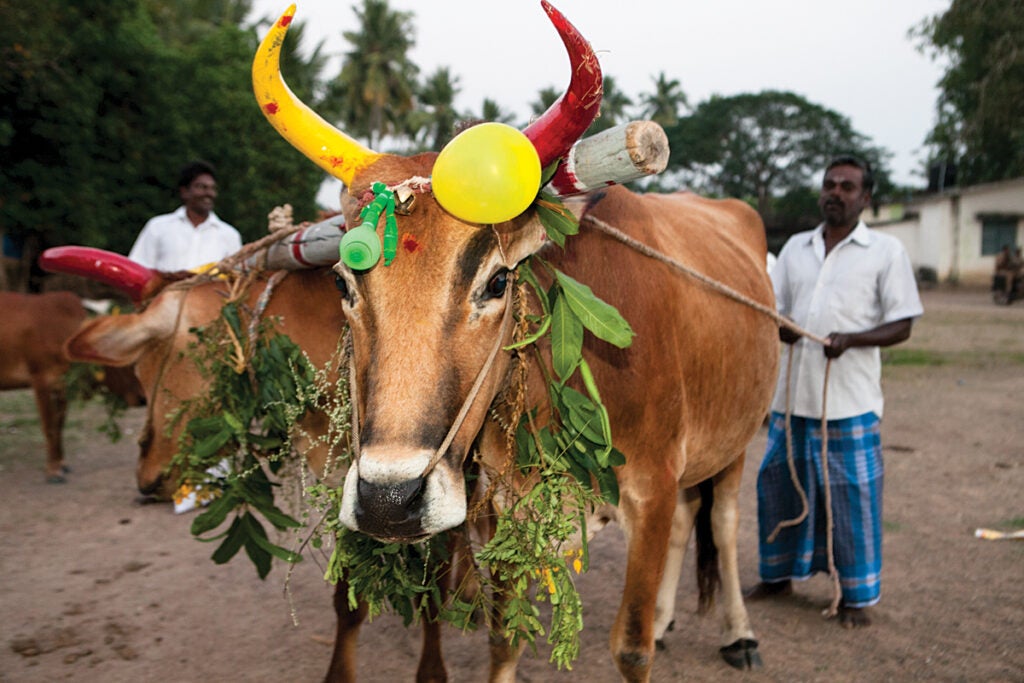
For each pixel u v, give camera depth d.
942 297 30.36
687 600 4.47
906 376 12.42
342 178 2.22
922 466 7.11
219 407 3.02
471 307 1.98
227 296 3.12
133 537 5.34
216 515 2.93
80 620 4.11
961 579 4.62
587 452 2.40
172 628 4.05
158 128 16.67
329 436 2.91
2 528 5.47
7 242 15.12
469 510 2.48
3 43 12.48
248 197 18.75
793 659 3.73
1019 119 21.75
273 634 3.99
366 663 3.71
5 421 8.95
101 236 14.76
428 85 46.91
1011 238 34.00
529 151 1.89
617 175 2.06
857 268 4.05
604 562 4.97
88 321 3.07
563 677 3.59
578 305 2.27
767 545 4.33
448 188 1.86
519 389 2.30
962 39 21.88
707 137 55.84
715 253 3.54
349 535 2.46
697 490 3.92
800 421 4.23
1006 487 6.44
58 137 13.73
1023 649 3.79
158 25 24.97
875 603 4.06
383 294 1.94
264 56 2.14
